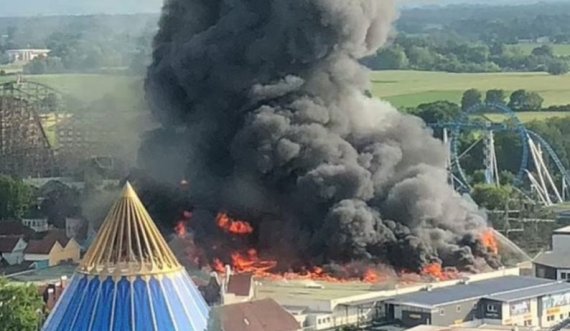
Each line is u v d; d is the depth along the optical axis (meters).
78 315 104.56
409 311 174.88
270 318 165.00
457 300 176.75
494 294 180.62
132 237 106.12
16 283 185.25
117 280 104.88
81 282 105.69
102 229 106.88
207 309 108.62
